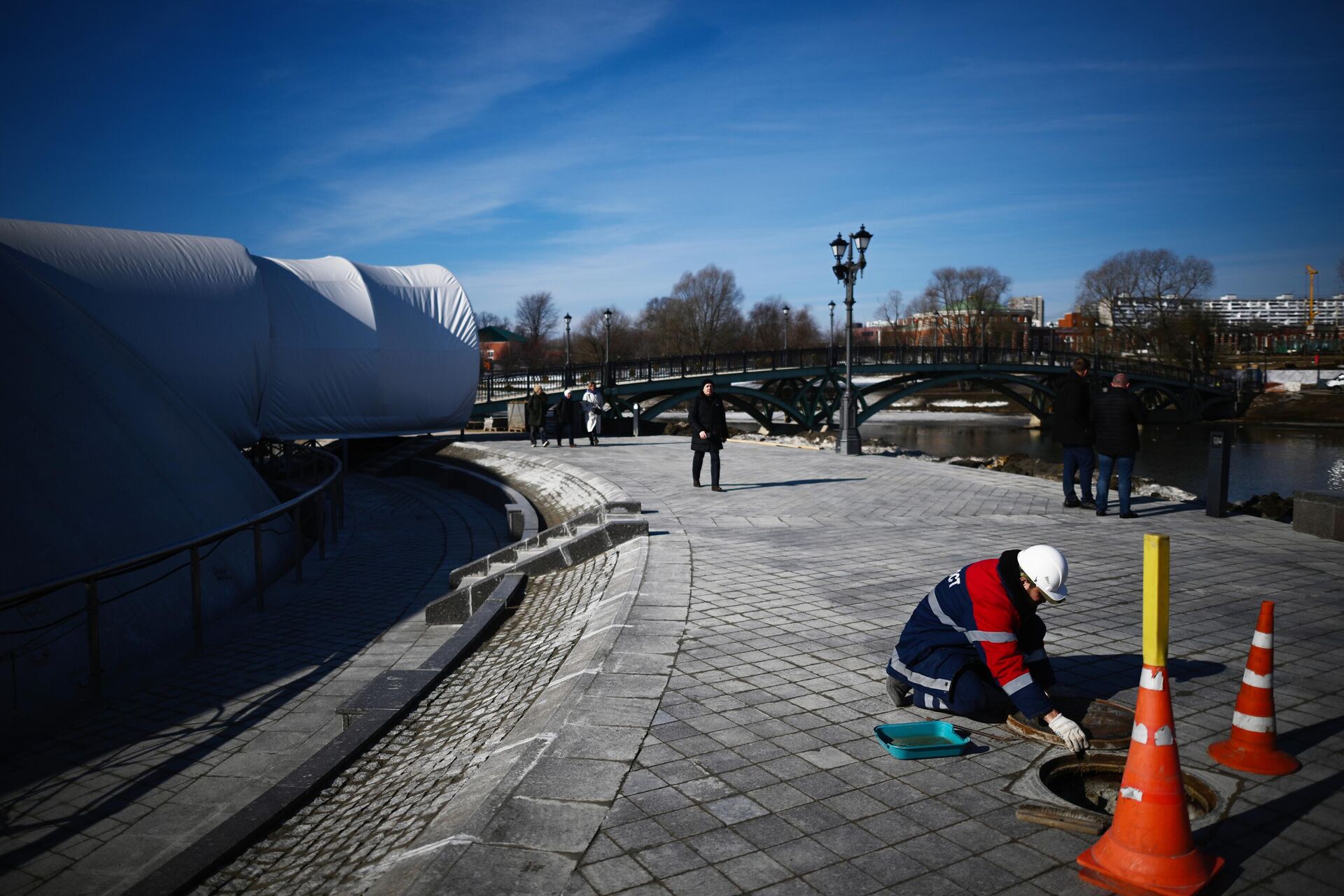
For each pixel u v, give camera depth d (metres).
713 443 14.40
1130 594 7.19
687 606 6.86
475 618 8.14
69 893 4.11
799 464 19.38
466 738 5.15
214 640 8.84
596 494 15.32
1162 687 2.92
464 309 28.84
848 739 4.18
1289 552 9.01
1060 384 12.33
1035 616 4.27
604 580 8.60
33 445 9.05
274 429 25.39
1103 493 11.68
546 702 5.14
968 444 55.69
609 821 3.36
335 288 26.50
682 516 11.78
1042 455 48.16
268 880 3.73
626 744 4.12
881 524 11.11
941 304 123.06
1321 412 78.88
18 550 7.96
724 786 3.66
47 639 7.36
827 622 6.36
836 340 138.00
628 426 40.34
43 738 6.16
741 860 3.05
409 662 8.01
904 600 7.05
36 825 4.85
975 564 4.20
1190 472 39.53
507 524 16.67
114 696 7.10
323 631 9.17
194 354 20.72
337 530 16.48
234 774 5.52
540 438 29.73
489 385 39.69
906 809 3.45
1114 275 103.75
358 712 5.73
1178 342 96.19
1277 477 37.50
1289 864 2.99
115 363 11.81
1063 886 2.89
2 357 9.55
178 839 4.66
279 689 7.25
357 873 3.58
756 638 5.95
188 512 10.97
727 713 4.53
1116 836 2.93
